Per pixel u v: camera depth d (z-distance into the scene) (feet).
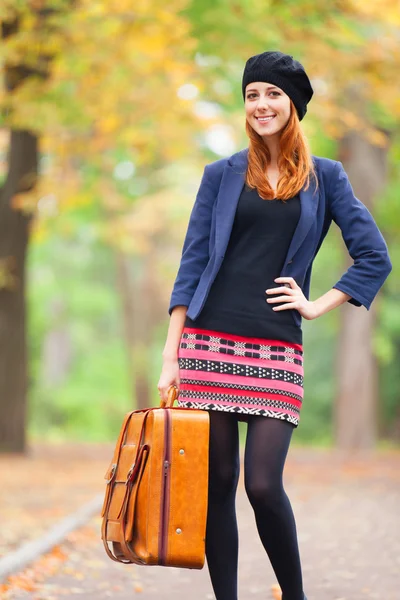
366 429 114.42
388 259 20.17
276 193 19.66
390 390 154.30
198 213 20.52
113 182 117.60
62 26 68.54
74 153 88.89
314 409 172.65
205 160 96.12
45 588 27.96
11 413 88.22
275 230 19.67
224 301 19.77
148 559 18.74
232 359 19.57
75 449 104.27
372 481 69.05
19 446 88.74
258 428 19.36
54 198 92.48
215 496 19.93
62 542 36.55
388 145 104.88
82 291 183.52
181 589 28.58
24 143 84.84
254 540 38.99
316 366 172.65
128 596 27.30
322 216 20.06
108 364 197.88
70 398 182.29
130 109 75.92
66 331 209.97
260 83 19.80
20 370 88.53
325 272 154.92
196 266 20.36
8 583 27.99
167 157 89.56
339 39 69.00
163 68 73.56
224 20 66.28
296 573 19.65
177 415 19.02
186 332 19.97
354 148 107.45
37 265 173.37
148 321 172.65
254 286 19.70
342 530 41.83
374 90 77.00
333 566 32.53
